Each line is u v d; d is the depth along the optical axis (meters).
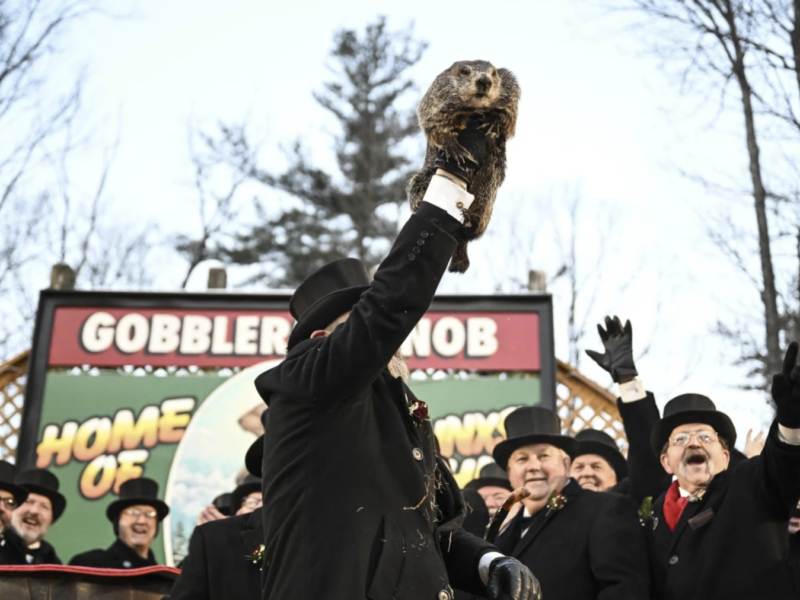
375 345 2.31
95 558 6.98
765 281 9.50
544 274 10.20
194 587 3.90
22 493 6.41
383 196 30.88
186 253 27.92
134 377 9.72
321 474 2.35
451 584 2.71
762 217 9.63
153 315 9.93
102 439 9.47
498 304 9.83
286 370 2.47
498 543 4.82
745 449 5.53
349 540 2.28
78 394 9.62
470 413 9.46
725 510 4.25
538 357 9.66
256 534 3.96
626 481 5.53
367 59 32.81
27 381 9.59
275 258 29.52
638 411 5.02
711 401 4.77
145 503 7.31
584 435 6.82
